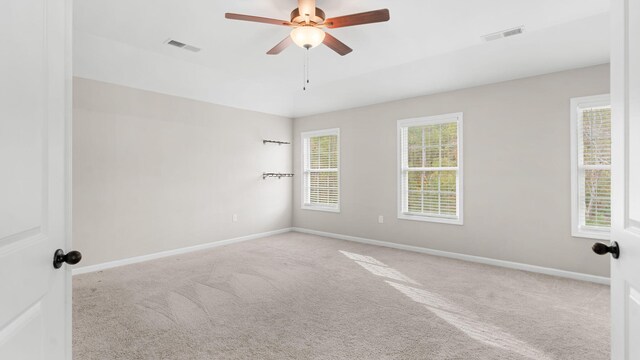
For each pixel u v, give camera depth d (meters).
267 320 2.63
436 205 4.83
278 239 5.82
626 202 1.03
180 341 2.30
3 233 0.74
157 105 4.55
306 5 2.44
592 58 3.47
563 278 3.70
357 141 5.67
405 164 5.15
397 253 4.84
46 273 0.95
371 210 5.49
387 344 2.25
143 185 4.42
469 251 4.46
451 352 2.15
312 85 5.18
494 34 3.29
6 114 0.76
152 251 4.50
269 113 6.13
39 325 0.91
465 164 4.50
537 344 2.26
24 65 0.83
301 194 6.52
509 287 3.40
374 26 3.13
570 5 2.72
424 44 3.55
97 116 3.99
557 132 3.81
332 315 2.72
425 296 3.14
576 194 3.68
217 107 5.30
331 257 4.60
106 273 3.86
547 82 3.88
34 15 0.88
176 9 2.83
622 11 1.04
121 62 3.87
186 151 4.90
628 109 1.01
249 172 5.80
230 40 3.47
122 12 2.88
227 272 3.90
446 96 4.68
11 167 0.78
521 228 4.05
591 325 2.54
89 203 3.94
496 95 4.25
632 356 1.00
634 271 0.97
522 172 4.05
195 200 5.01
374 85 4.88
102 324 2.55
